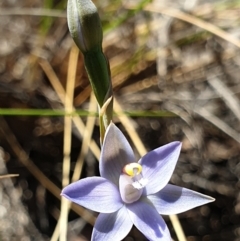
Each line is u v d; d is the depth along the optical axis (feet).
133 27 0.55
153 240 0.24
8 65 0.52
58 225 0.41
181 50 0.56
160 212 0.25
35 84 0.50
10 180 0.46
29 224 0.45
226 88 0.52
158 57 0.53
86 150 0.45
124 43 0.55
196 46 0.56
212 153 0.49
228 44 0.54
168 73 0.54
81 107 0.50
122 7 0.55
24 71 0.51
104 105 0.26
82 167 0.48
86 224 0.46
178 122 0.50
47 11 0.49
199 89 0.53
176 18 0.55
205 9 0.56
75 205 0.46
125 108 0.51
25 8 0.57
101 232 0.25
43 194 0.46
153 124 0.50
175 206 0.25
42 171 0.47
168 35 0.55
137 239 0.46
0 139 0.48
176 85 0.53
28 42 0.54
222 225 0.47
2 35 0.54
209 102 0.52
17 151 0.47
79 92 0.51
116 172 0.26
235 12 0.56
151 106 0.52
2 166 0.46
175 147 0.26
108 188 0.26
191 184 0.48
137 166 0.25
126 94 0.52
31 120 0.49
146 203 0.26
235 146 0.49
